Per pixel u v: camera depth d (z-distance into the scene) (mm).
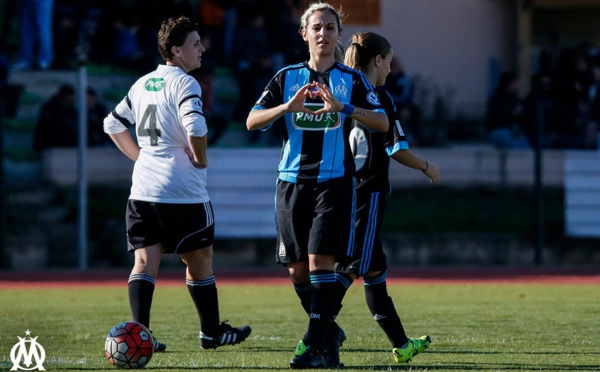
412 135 70938
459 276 60656
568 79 76812
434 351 25484
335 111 21219
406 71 82750
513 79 76000
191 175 23484
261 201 69125
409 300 43156
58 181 68125
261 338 28922
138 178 23625
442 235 70250
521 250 70562
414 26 82812
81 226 65062
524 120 71062
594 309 38062
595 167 70812
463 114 71312
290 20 76750
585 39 87562
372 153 23312
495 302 41688
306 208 21938
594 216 70938
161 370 21156
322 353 21547
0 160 65250
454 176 71500
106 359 23438
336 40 22219
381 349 26047
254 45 75875
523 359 23641
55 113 68438
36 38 75750
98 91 75312
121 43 76250
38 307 40031
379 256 23406
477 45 83375
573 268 67125
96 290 50312
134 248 23562
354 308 39000
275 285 53938
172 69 23828
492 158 71438
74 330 30969
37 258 67188
